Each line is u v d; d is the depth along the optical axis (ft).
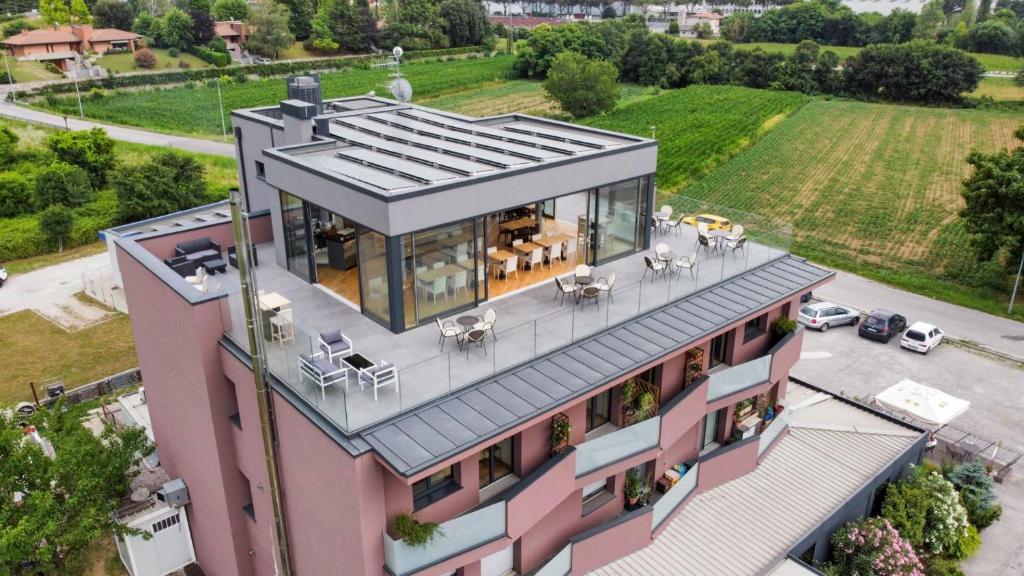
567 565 63.41
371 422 49.14
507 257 72.64
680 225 91.76
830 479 82.99
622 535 67.10
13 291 158.40
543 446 59.36
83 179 211.61
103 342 134.21
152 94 352.69
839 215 203.10
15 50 376.89
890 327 132.26
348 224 73.82
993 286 155.74
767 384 77.82
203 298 58.90
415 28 499.51
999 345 131.64
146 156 254.06
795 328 82.07
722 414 80.48
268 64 414.41
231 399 62.75
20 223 193.26
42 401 111.55
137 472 74.08
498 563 60.95
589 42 441.27
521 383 55.77
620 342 62.64
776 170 247.09
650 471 73.31
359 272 64.39
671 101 366.43
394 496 49.83
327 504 51.26
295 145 74.74
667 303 69.77
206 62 419.95
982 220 146.82
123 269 73.77
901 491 86.02
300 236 72.38
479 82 413.59
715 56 416.87
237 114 89.20
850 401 100.42
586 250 77.41
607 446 60.85
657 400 68.39
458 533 51.08
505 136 81.46
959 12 618.44
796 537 73.56
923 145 277.23
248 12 480.64
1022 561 83.20
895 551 76.43
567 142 79.51
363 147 77.77
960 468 92.17
